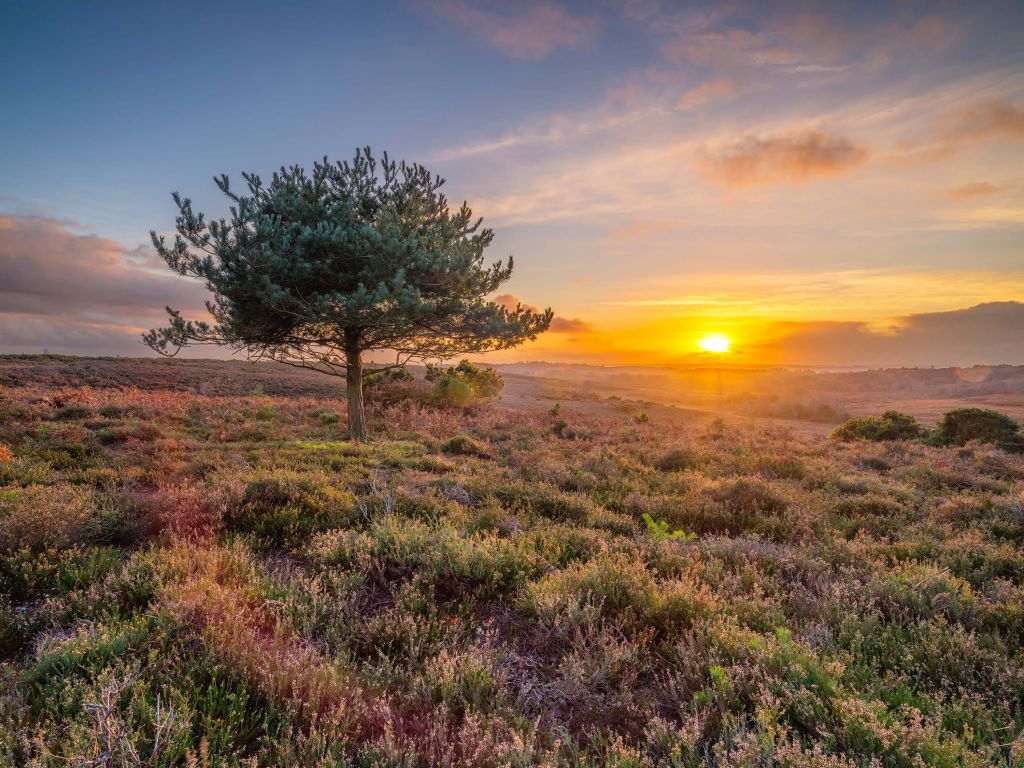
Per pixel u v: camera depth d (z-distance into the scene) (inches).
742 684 119.1
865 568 211.9
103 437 521.7
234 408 911.7
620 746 96.0
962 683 126.2
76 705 101.1
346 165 617.3
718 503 330.6
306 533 230.8
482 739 97.4
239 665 118.0
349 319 556.1
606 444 705.6
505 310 661.9
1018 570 211.9
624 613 159.3
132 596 154.3
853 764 86.7
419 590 169.5
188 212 541.6
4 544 179.8
